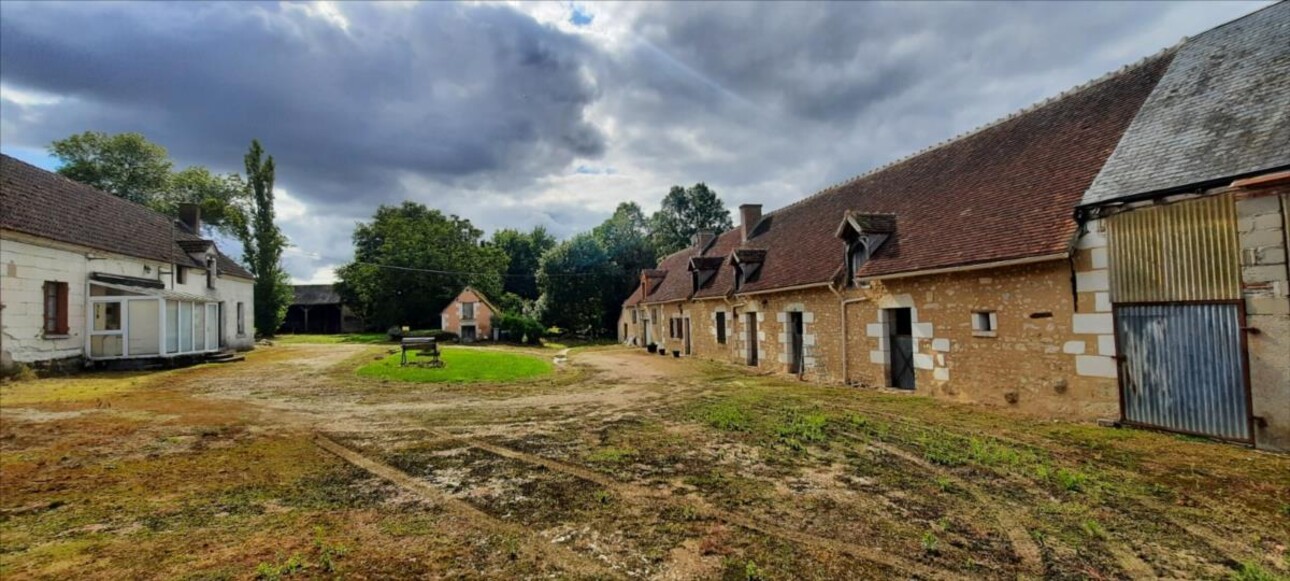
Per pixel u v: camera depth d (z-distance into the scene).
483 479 5.54
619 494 5.05
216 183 37.44
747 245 22.47
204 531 4.20
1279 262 6.13
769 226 22.31
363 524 4.35
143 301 18.45
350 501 4.90
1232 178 6.42
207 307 19.88
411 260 43.00
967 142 13.68
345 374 15.16
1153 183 7.31
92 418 8.48
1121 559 3.75
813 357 14.82
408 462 6.18
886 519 4.44
